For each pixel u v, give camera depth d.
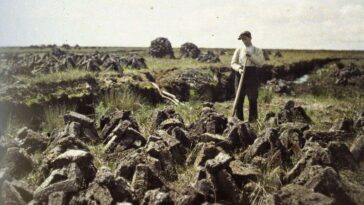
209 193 4.14
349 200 4.05
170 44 28.19
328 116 9.91
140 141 5.71
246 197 4.14
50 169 4.88
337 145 5.08
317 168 4.34
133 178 4.38
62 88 9.57
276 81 17.88
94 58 15.87
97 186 4.07
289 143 5.52
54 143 5.61
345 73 22.73
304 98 14.40
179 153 5.38
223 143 5.43
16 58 17.61
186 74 14.22
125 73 13.14
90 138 6.19
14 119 7.61
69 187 4.15
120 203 3.89
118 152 5.52
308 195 3.89
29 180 4.79
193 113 8.67
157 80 13.82
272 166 4.90
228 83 14.95
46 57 17.39
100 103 8.87
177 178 4.79
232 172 4.43
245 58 7.87
